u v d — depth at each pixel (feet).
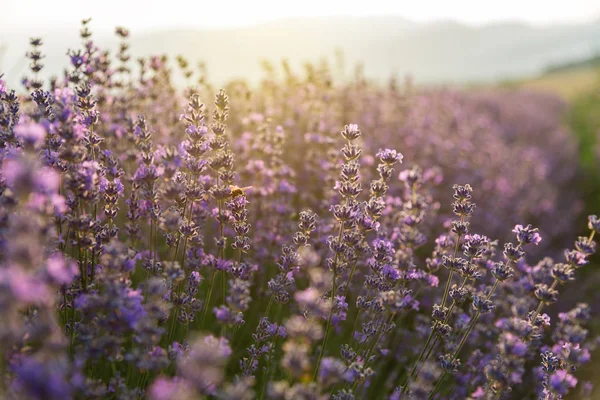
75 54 14.16
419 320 15.96
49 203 6.19
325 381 6.67
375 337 11.48
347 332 15.44
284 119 25.91
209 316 13.88
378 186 12.35
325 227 15.56
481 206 29.45
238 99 24.04
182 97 20.03
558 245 31.99
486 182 31.14
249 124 21.68
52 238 8.35
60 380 4.18
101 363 10.21
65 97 9.78
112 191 10.57
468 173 31.63
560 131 65.98
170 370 10.16
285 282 11.29
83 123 11.15
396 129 32.99
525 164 40.16
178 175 11.10
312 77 26.73
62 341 5.46
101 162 11.51
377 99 37.27
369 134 28.86
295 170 22.76
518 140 57.57
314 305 7.48
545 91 114.11
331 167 18.70
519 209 31.76
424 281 12.42
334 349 14.73
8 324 4.90
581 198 44.27
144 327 7.21
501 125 61.87
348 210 10.82
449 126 41.06
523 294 13.76
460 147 34.91
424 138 33.96
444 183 29.09
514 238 27.66
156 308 7.45
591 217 11.29
